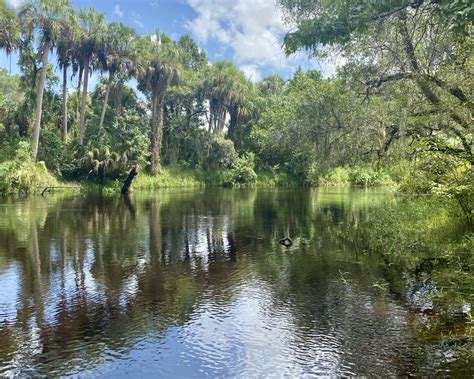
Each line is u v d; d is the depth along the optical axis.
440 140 12.23
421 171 13.70
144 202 27.11
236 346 6.21
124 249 12.61
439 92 12.01
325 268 10.26
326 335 6.51
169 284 9.16
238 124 54.66
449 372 5.36
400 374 5.36
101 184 37.56
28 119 36.94
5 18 33.00
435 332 6.48
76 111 41.97
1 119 36.50
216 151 49.81
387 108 14.89
